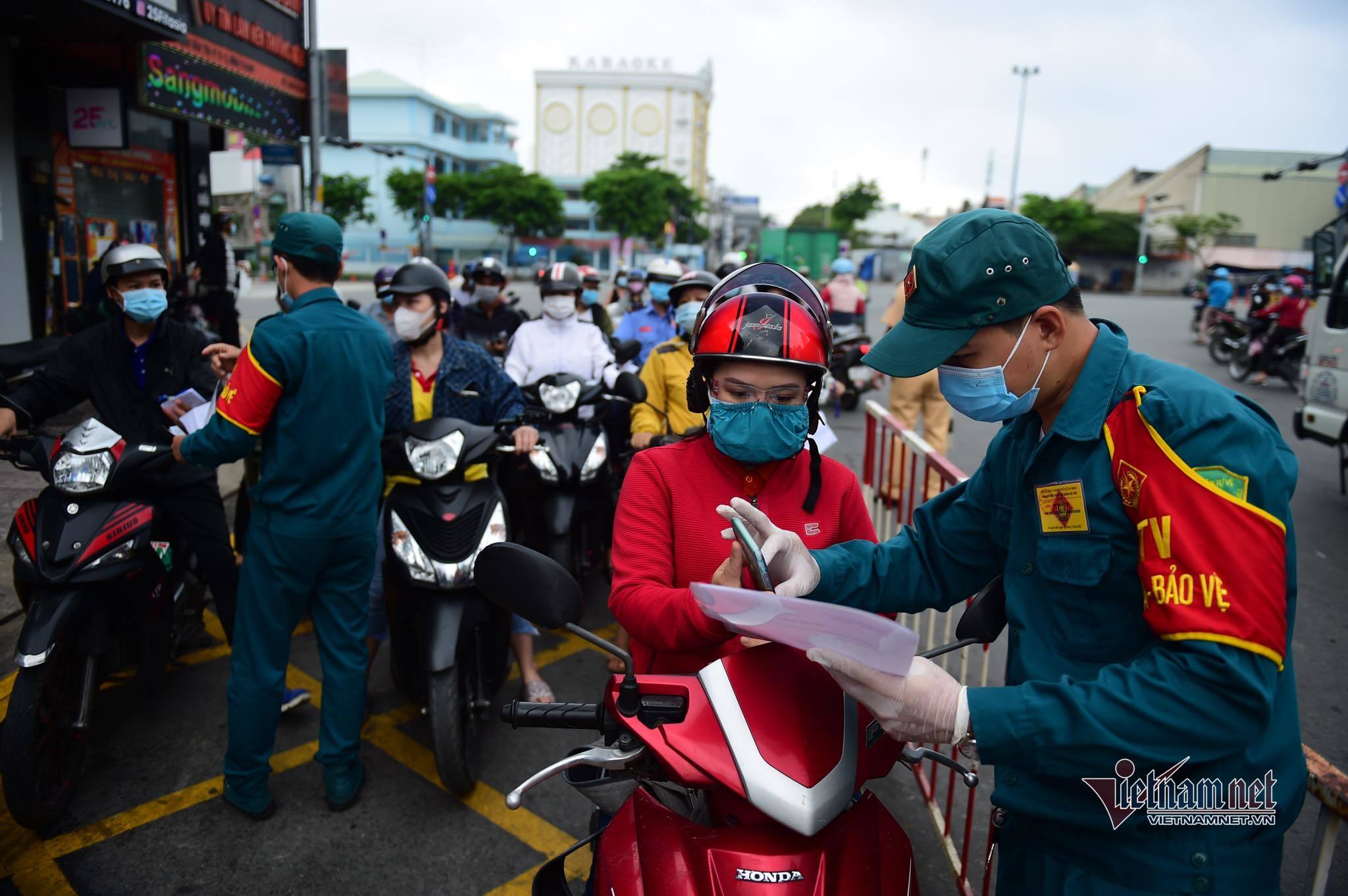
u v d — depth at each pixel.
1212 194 59.06
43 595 2.80
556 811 3.09
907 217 87.31
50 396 3.37
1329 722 3.85
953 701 1.25
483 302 7.05
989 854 1.70
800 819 1.30
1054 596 1.42
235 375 2.66
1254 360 13.88
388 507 3.21
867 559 1.75
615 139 88.31
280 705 2.93
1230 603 1.17
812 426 2.01
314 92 11.53
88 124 8.29
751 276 1.94
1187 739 1.18
